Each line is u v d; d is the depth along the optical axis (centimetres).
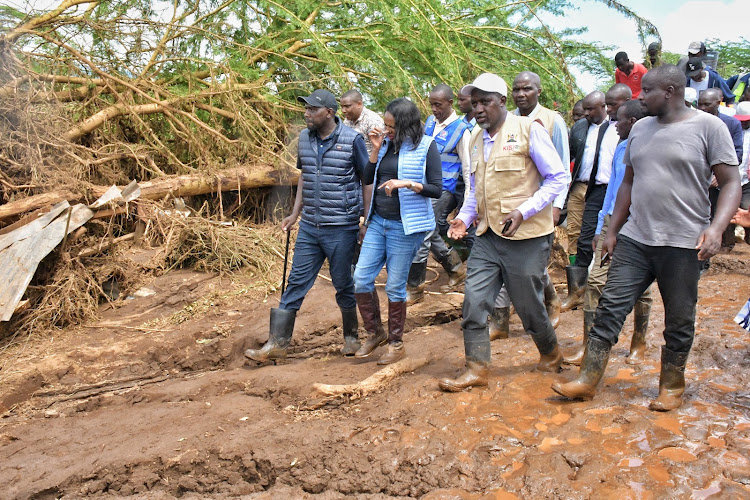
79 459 388
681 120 350
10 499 353
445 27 938
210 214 848
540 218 399
